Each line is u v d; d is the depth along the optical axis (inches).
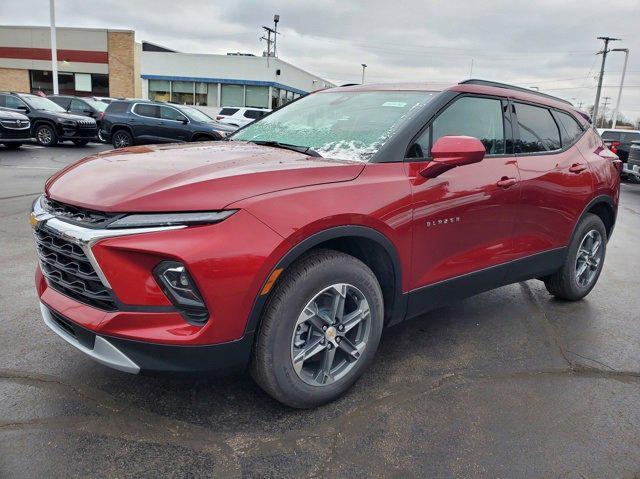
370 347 113.6
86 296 93.0
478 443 100.9
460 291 132.6
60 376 117.1
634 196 550.3
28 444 93.9
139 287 87.4
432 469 93.0
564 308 179.2
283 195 95.2
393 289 116.6
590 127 186.4
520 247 147.6
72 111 829.2
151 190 89.8
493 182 133.0
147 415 104.5
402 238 112.2
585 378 129.1
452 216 123.1
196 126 653.9
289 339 98.5
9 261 196.4
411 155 117.9
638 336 157.8
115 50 1444.4
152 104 665.6
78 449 93.4
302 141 130.3
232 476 88.8
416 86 138.9
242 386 116.6
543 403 116.6
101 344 91.3
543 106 162.7
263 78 1362.0
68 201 95.2
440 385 122.3
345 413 108.7
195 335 88.4
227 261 87.2
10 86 1477.6
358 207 102.6
